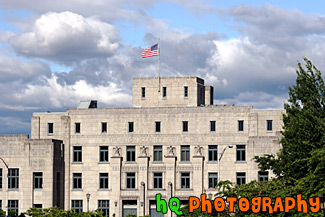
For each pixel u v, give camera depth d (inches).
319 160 3225.9
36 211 3624.5
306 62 3873.0
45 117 4815.5
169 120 4692.4
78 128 4781.0
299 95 3831.2
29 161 4618.6
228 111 4626.0
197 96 4857.3
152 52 4803.2
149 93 4881.9
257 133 4571.9
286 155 3644.2
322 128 3649.1
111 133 4739.2
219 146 4616.1
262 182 3014.3
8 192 4635.8
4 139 4662.9
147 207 4643.2
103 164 4722.0
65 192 4741.6
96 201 4709.6
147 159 4662.9
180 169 4635.8
